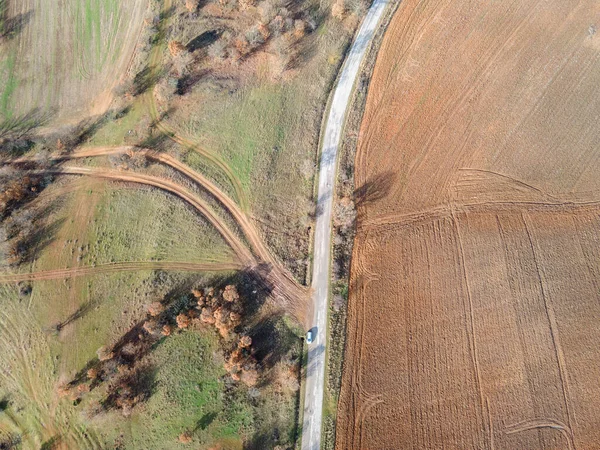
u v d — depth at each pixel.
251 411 37.09
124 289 41.75
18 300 42.09
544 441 35.94
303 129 46.22
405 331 39.16
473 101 46.44
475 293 40.16
